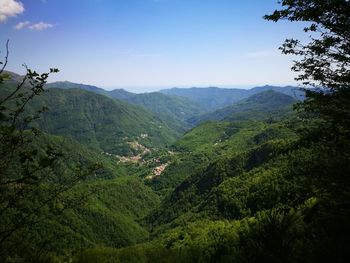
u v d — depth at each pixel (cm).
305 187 735
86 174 519
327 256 666
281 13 758
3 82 413
